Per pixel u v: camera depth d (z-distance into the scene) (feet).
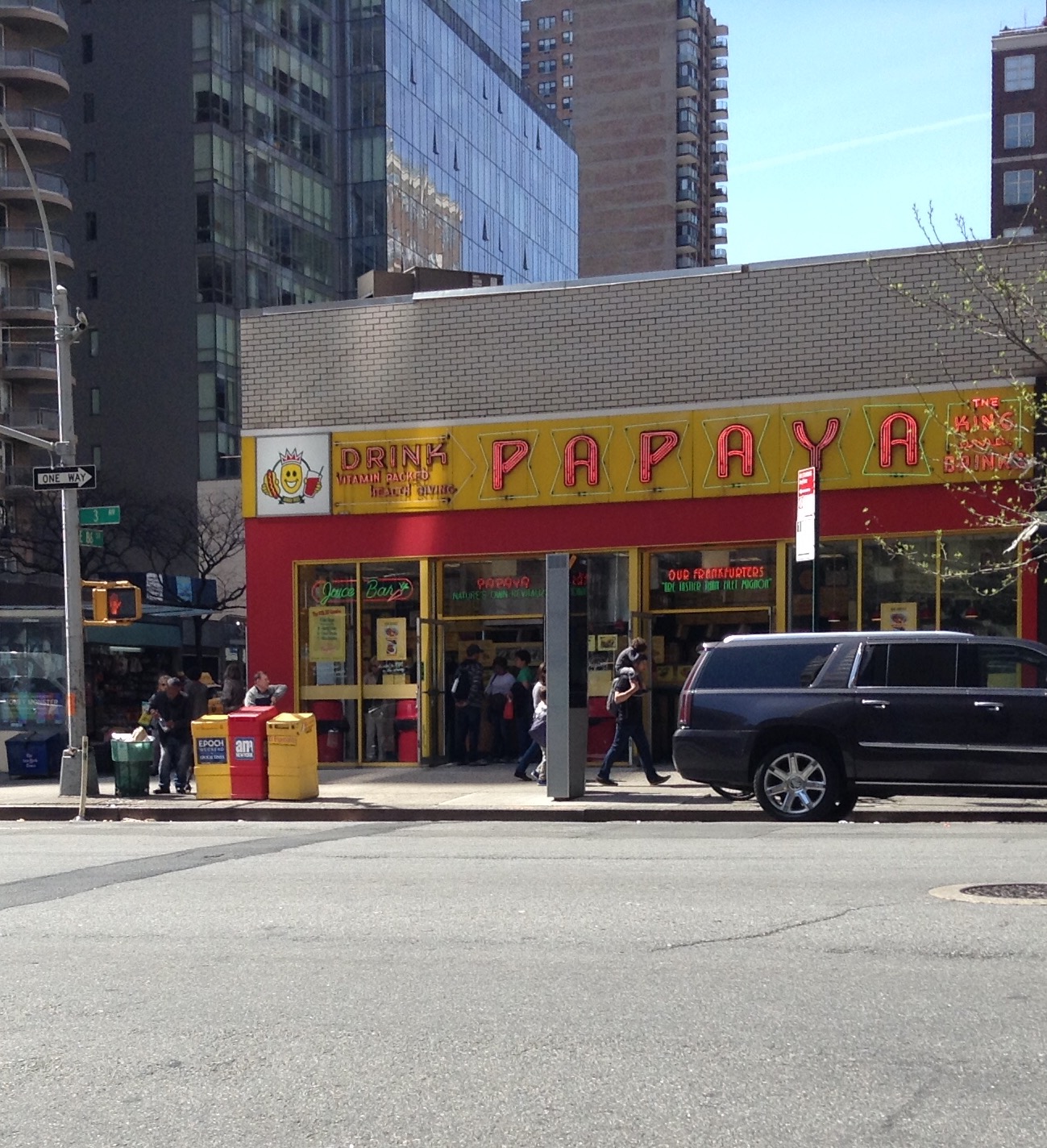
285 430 75.92
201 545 175.83
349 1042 18.66
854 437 66.74
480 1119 15.52
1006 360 64.90
